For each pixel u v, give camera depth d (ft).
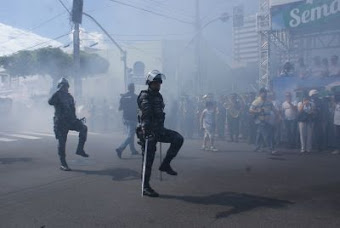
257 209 14.43
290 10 40.22
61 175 20.80
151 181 18.92
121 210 14.48
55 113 22.20
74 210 14.58
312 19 38.86
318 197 16.11
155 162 24.44
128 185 18.37
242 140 37.63
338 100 29.19
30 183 19.02
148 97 16.28
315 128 30.19
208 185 18.13
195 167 22.76
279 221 13.10
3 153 29.27
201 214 13.88
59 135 22.07
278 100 36.35
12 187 18.26
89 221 13.38
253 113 29.48
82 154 22.94
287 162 24.67
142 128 16.11
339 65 38.11
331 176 20.26
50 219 13.65
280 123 32.50
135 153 27.86
